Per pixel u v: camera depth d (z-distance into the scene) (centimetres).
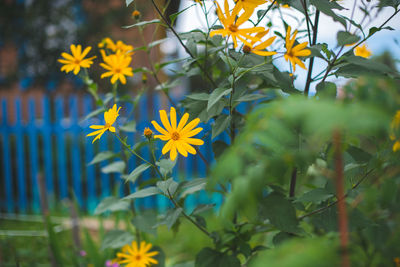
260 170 60
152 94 528
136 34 739
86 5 764
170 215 137
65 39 757
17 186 605
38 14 754
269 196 123
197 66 175
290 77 143
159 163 131
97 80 521
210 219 419
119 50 180
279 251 50
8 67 833
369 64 114
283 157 61
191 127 123
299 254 47
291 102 52
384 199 135
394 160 113
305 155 61
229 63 125
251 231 151
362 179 123
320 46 122
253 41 117
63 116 573
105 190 553
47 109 572
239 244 148
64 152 570
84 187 582
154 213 187
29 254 291
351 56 118
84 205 566
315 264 46
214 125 139
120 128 195
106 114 125
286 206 121
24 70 793
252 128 56
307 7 138
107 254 256
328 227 128
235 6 121
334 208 130
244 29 120
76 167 564
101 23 735
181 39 149
